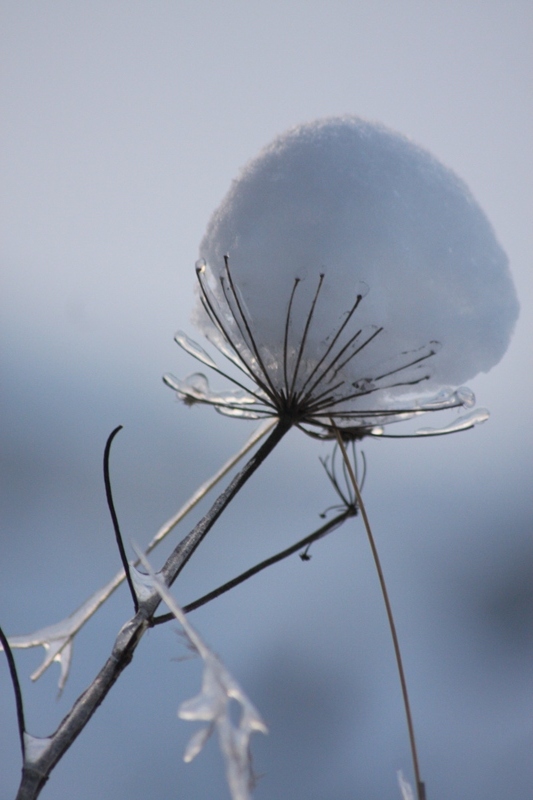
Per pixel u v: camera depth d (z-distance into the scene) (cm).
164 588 44
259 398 49
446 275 49
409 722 47
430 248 49
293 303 49
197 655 43
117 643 46
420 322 49
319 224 49
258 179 49
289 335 49
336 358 48
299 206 49
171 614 47
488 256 49
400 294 49
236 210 49
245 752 43
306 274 49
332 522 49
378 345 49
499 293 49
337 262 48
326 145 49
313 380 49
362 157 49
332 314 49
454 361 49
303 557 49
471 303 49
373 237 48
